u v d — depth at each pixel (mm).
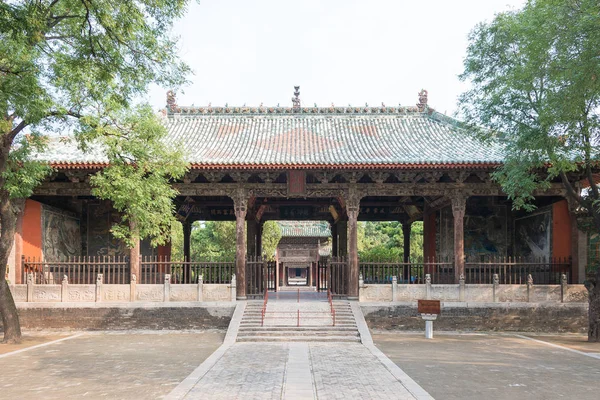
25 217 28406
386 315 27172
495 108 23484
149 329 26984
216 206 39781
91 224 33594
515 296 27391
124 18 17125
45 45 18516
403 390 13414
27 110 17812
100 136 22922
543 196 32250
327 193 29109
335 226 42812
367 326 25328
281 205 40656
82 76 19922
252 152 29641
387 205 38250
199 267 32250
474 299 27359
